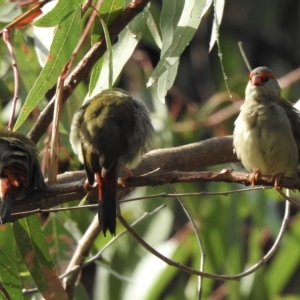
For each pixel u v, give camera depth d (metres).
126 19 9.55
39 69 12.64
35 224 9.38
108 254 13.77
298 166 10.07
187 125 14.21
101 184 8.42
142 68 15.25
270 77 10.14
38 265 9.38
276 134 9.63
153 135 9.70
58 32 9.09
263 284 13.36
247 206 14.04
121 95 9.75
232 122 14.40
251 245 13.59
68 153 12.18
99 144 8.84
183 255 13.67
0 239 11.04
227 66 17.28
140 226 13.84
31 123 13.00
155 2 16.80
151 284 13.52
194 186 13.87
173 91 14.83
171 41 9.39
